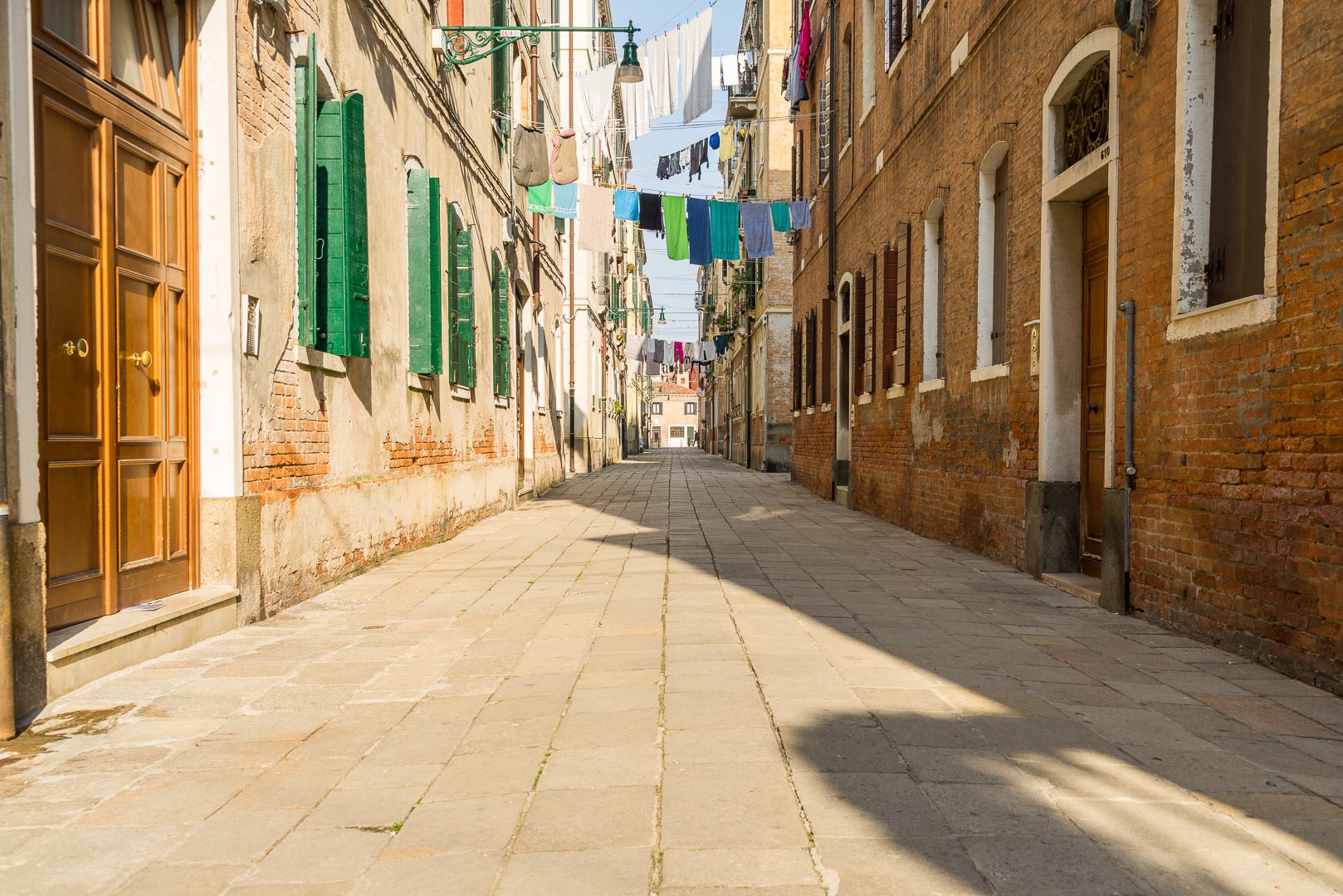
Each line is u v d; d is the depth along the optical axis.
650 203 14.26
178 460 5.39
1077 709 3.96
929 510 10.87
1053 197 7.49
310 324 6.73
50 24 4.29
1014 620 5.94
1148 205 5.93
